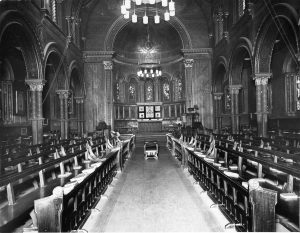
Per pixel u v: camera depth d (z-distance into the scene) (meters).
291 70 18.27
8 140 17.05
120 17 26.09
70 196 4.48
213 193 7.44
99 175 7.77
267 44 15.19
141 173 12.12
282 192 5.69
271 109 20.66
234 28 19.56
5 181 5.21
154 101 33.12
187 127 21.00
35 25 14.53
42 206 3.89
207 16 25.98
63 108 20.55
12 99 18.94
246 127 22.84
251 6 16.00
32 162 10.54
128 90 32.50
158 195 8.45
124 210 7.07
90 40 26.27
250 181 4.21
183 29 26.45
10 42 14.09
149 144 17.55
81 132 25.23
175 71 31.58
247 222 4.55
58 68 19.03
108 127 23.20
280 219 4.92
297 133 16.03
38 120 15.12
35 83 14.97
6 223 4.67
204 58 26.39
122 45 30.92
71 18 22.62
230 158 10.32
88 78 26.12
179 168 13.12
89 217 6.52
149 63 29.03
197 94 26.44
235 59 19.81
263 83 15.77
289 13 12.00
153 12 26.34
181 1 26.41
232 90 20.61
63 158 8.19
